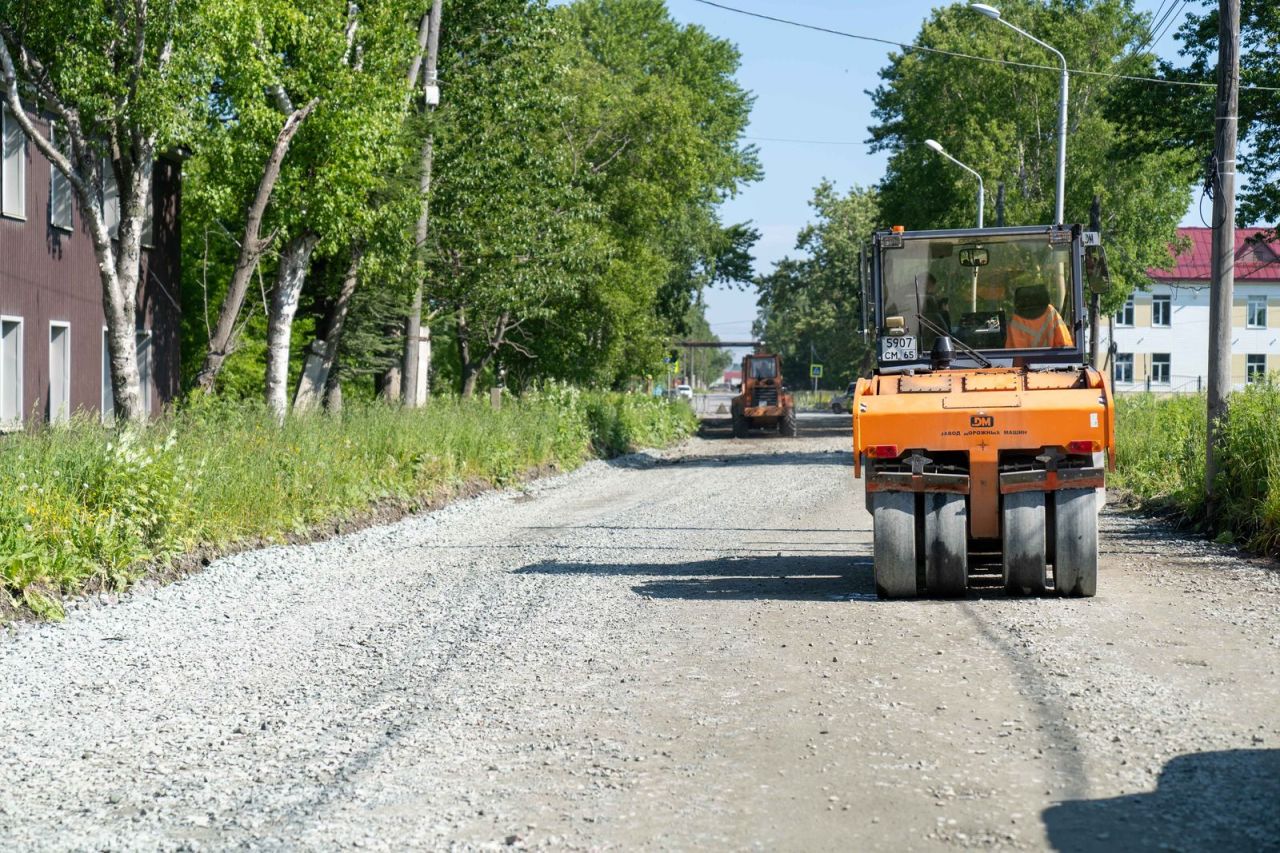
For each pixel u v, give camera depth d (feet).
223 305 75.56
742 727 22.95
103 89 62.95
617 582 42.19
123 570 39.96
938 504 37.58
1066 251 43.47
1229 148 55.16
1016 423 36.99
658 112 148.77
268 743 22.57
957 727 22.53
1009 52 160.56
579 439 110.73
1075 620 33.35
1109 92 117.91
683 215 188.55
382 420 73.36
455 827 17.94
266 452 56.80
